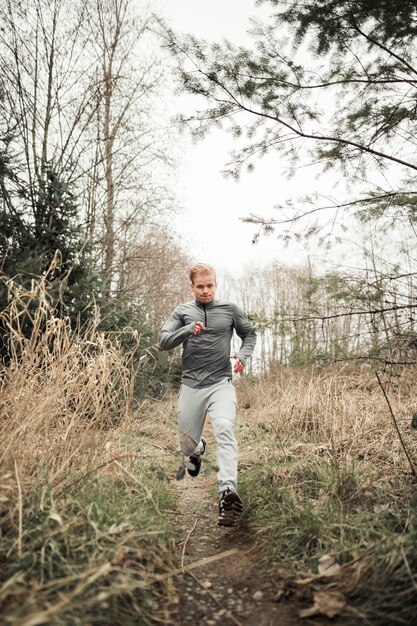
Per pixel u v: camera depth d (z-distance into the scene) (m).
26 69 8.34
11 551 1.88
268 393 7.74
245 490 3.13
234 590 1.99
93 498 2.39
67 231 6.32
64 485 2.42
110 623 1.59
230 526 2.55
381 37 2.93
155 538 2.23
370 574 1.85
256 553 2.35
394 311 2.93
